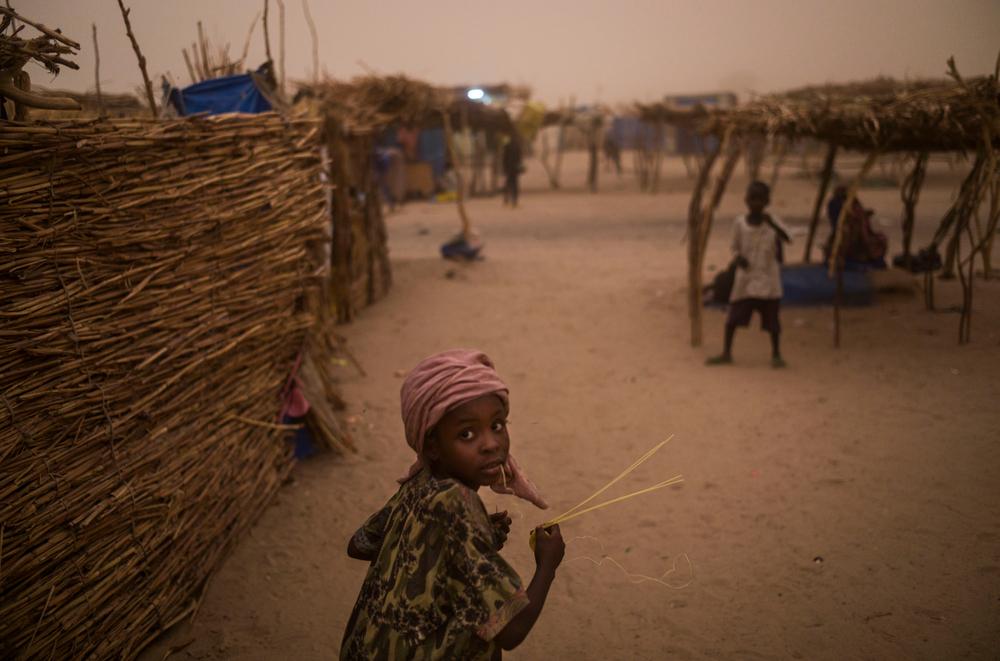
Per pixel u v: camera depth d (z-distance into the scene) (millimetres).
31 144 2818
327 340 7508
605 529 4445
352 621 2066
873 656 3236
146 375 3438
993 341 7590
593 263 12875
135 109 5930
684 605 3682
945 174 24281
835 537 4207
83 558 2963
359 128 9398
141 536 3312
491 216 19781
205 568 3910
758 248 7066
